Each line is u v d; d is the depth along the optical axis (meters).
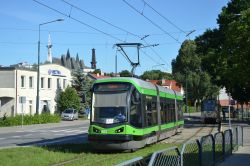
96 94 22.22
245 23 41.09
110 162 17.47
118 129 21.17
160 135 26.98
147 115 23.80
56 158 18.78
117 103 21.75
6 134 37.12
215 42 56.44
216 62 51.25
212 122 59.34
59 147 23.75
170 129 30.52
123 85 22.08
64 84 79.75
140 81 23.66
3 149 21.88
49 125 52.81
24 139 31.42
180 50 117.50
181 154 10.66
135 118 21.97
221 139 17.83
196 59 113.88
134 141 21.53
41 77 72.62
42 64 73.06
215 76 55.75
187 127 48.75
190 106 118.00
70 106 72.88
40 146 24.38
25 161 17.50
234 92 59.03
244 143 27.06
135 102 22.23
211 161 15.24
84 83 77.50
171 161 9.77
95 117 21.83
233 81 44.28
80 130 43.19
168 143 26.89
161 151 8.87
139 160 7.54
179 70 117.50
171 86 125.69
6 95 64.25
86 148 23.33
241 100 61.12
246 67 42.34
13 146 25.00
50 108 74.88
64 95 73.06
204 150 13.77
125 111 21.53
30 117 54.41
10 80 66.25
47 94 74.25
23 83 68.00
